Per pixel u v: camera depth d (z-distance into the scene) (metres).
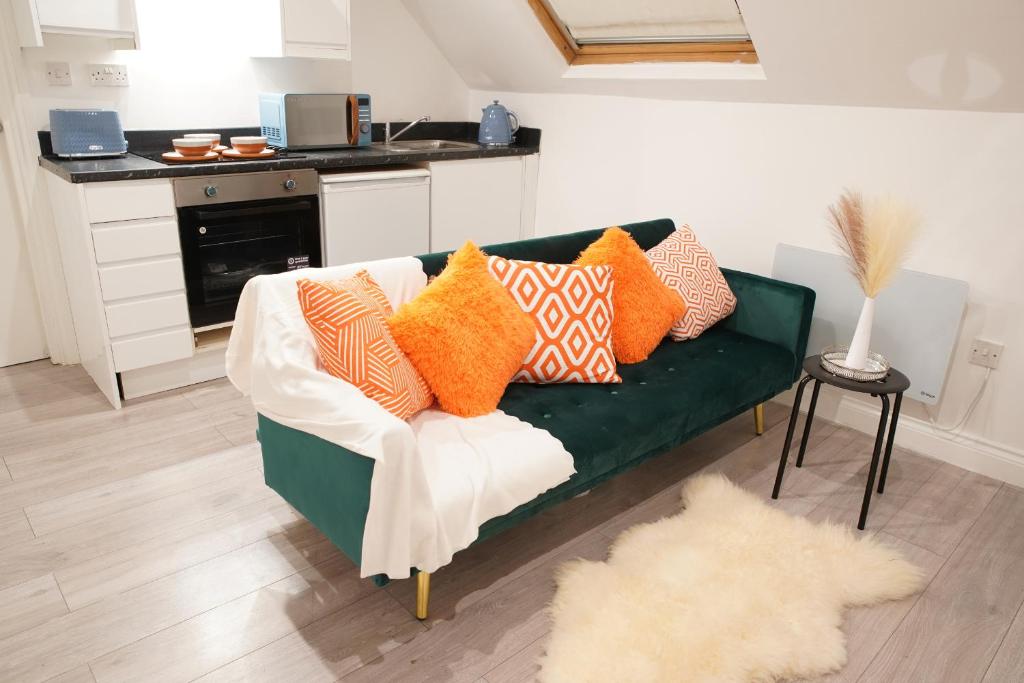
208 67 3.40
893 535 2.29
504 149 3.98
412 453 1.50
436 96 4.38
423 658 1.71
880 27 2.38
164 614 1.82
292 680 1.64
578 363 2.27
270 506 2.29
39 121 2.99
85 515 2.20
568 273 2.33
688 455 2.73
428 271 2.26
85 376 3.19
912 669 1.75
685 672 1.66
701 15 3.00
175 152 3.22
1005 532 2.32
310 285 1.78
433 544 1.58
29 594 1.87
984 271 2.55
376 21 3.96
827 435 2.94
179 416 2.84
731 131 3.19
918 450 2.83
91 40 3.03
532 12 3.52
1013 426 2.59
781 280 2.98
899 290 2.71
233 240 3.09
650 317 2.54
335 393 1.64
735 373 2.51
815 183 2.94
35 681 1.60
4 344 3.24
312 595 1.91
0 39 2.81
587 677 1.63
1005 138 2.42
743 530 2.20
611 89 3.63
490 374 2.03
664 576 1.97
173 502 2.28
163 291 2.90
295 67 3.72
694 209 3.43
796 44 2.64
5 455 2.51
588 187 3.94
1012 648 1.83
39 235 3.09
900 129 2.66
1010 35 2.15
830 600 1.93
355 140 3.63
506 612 1.88
